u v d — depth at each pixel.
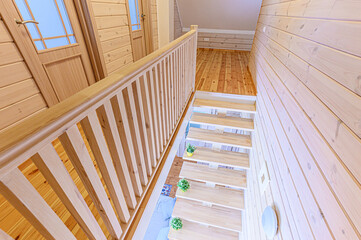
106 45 2.32
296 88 1.17
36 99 1.57
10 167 0.40
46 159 0.51
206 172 2.83
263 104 2.15
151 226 4.57
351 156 0.59
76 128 0.59
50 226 0.58
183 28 5.76
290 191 1.05
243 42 5.53
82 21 1.93
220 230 2.98
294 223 0.95
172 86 1.64
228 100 2.84
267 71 2.15
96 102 0.65
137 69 0.90
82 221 0.73
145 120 1.21
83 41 2.03
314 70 0.94
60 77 1.81
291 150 1.11
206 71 3.81
